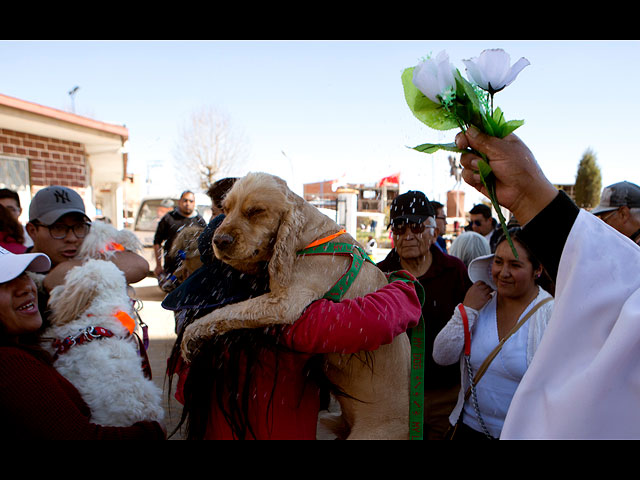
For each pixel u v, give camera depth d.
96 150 8.71
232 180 2.20
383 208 13.77
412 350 1.59
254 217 1.38
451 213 12.50
